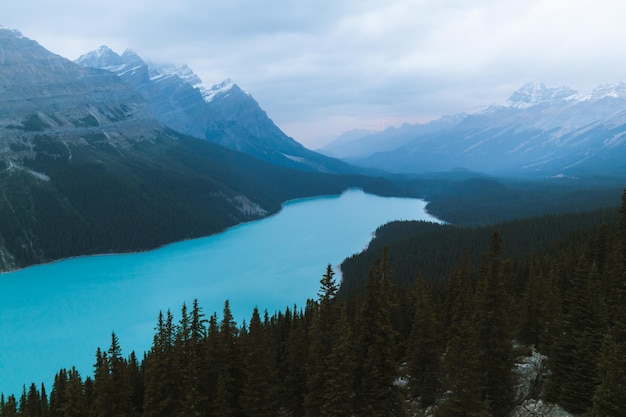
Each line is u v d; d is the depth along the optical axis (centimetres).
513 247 15550
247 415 5134
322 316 4988
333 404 4541
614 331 4162
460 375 4119
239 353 5528
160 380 5291
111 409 5291
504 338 4519
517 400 4588
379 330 4709
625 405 3484
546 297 5744
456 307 6712
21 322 13525
